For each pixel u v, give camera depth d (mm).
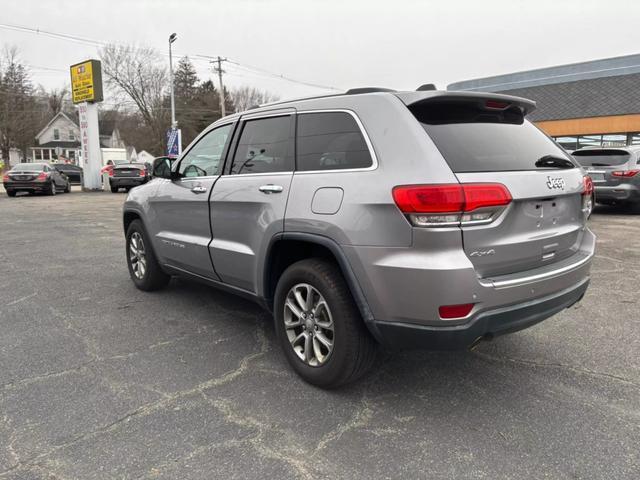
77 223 11062
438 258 2455
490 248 2578
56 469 2295
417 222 2471
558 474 2271
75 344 3770
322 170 2990
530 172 2812
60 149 64438
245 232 3479
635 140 20234
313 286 2994
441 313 2479
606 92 21047
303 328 3162
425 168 2516
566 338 3900
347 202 2730
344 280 2883
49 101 69625
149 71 54844
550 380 3203
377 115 2820
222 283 3936
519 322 2707
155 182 4801
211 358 3529
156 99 55781
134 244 5266
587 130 20438
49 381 3150
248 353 3621
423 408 2861
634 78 20969
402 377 3250
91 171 24594
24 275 5965
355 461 2369
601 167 10477
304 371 3129
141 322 4270
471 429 2643
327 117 3086
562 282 2914
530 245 2770
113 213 13258
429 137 2645
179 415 2760
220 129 4035
